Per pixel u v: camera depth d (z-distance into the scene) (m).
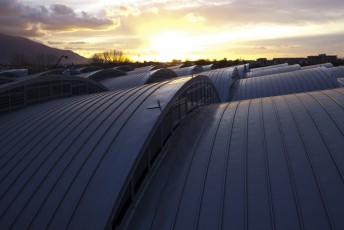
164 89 19.19
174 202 12.05
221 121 17.84
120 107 17.55
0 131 18.98
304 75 46.00
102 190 11.69
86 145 14.39
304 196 10.84
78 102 21.22
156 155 15.16
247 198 11.29
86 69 83.06
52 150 14.79
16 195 12.68
